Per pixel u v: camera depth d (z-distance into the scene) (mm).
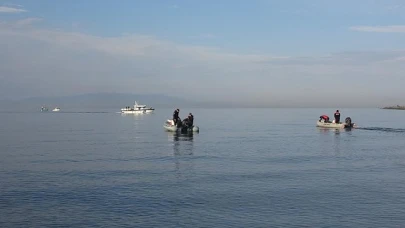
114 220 18578
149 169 31531
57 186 25312
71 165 33719
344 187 24781
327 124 82625
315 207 20484
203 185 25484
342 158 37188
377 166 32531
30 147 48188
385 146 46844
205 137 62344
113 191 23938
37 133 73812
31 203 21406
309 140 55469
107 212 19781
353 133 66938
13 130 83562
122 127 95625
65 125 106375
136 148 46625
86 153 42031
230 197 22484
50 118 168875
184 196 22734
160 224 18031
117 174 29391
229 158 37625
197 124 109062
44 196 22844
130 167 32594
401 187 24734
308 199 21984
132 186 25297
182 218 18828
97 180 27203
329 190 24016
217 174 29219
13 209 20297
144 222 18297
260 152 42219
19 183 26250
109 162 35375
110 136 65875
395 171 30219
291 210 20000
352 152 41500
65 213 19625
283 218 18781
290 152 42000
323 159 36656
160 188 24703
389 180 26812
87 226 17812
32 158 38156
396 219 18594
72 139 60125
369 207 20453
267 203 21250
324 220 18500
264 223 18109
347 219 18625
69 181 26859
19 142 54906
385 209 20109
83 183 26219
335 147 46312
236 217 18953
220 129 84312
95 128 91188
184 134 69188
